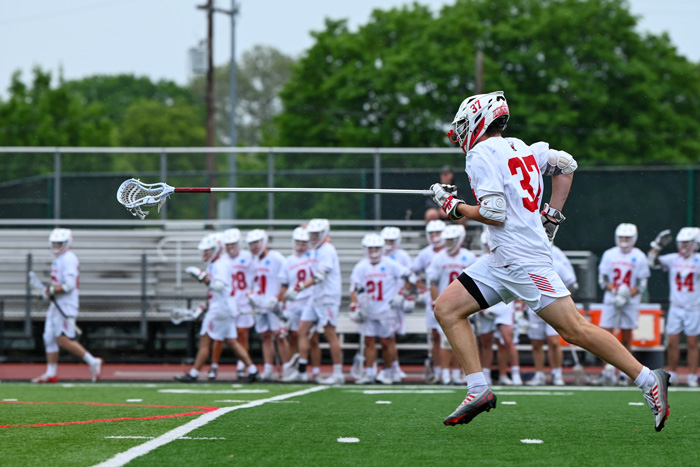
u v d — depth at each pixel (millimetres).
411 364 36562
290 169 38625
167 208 39281
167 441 13383
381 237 28797
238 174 38375
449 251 28047
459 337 13602
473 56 72812
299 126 79250
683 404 19516
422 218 37344
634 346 30031
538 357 28188
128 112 138250
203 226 38531
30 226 39312
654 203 39406
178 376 28062
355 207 37844
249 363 28125
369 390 23859
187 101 157375
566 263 28250
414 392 23062
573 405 19391
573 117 70688
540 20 75250
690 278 28750
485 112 13617
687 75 77250
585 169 39781
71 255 28109
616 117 73812
